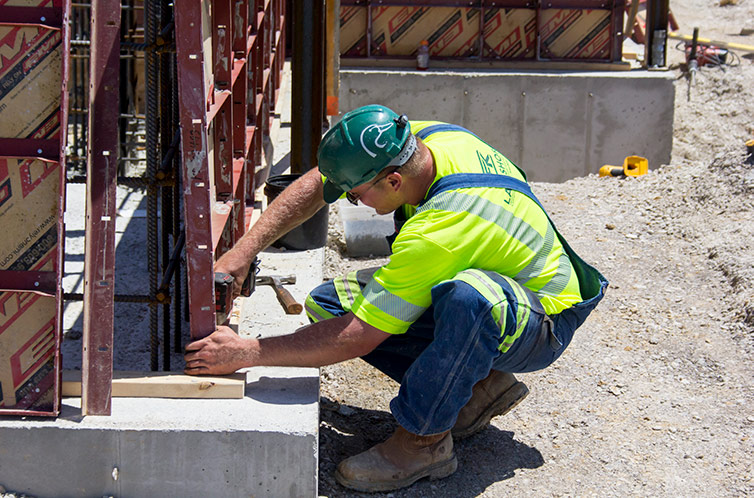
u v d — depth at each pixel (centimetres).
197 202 263
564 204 607
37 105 245
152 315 296
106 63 252
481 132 960
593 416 346
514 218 274
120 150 675
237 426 258
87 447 258
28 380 259
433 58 981
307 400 277
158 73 284
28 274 255
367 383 367
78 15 643
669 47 1270
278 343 270
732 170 586
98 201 255
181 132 254
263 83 514
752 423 339
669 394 363
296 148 477
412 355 300
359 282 301
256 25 436
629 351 400
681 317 434
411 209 311
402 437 290
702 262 493
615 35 979
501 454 318
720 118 1065
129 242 469
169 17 295
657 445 325
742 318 421
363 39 974
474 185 267
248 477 262
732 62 1194
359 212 516
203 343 276
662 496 294
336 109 680
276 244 430
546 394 363
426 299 264
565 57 987
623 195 616
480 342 264
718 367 384
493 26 976
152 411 266
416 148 265
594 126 958
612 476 305
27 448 258
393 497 287
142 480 262
